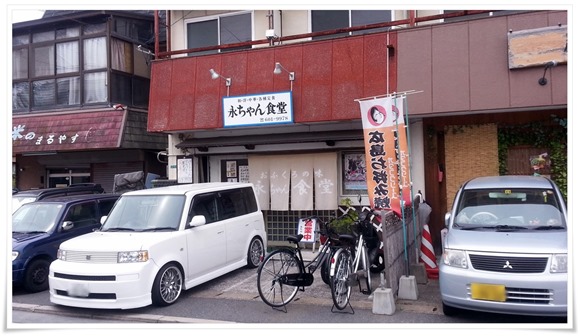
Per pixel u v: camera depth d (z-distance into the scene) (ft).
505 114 30.55
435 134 32.07
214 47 35.70
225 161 39.04
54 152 44.34
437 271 25.91
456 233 20.88
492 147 31.12
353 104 31.01
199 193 26.32
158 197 25.93
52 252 28.07
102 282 21.61
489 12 30.78
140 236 23.35
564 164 29.73
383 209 22.18
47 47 46.50
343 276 21.49
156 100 36.63
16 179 49.29
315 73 32.22
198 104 35.24
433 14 33.32
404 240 23.93
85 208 30.99
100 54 44.60
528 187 22.58
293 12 36.91
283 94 32.48
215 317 21.22
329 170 34.71
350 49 31.58
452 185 32.07
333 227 25.99
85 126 43.19
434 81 29.14
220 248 26.63
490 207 22.21
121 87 45.24
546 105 26.96
